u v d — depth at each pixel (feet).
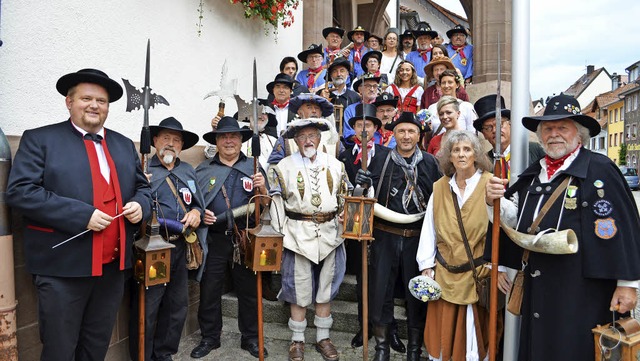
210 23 16.84
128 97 9.70
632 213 7.80
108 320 9.54
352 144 17.01
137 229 9.96
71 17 11.10
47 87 10.54
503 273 9.93
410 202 11.84
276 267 11.03
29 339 9.30
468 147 10.15
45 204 8.11
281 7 19.98
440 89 18.19
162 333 11.99
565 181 8.25
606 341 7.52
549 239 7.77
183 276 12.01
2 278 8.36
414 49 28.22
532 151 11.66
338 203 12.38
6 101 9.65
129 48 12.95
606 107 184.34
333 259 12.49
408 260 11.77
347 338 13.87
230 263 15.40
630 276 7.54
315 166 12.31
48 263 8.46
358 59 25.45
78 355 9.57
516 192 9.52
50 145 8.53
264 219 11.19
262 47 21.04
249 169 13.38
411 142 11.98
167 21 14.51
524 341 8.67
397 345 12.93
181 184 11.99
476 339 10.27
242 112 12.44
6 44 9.64
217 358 12.83
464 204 10.40
